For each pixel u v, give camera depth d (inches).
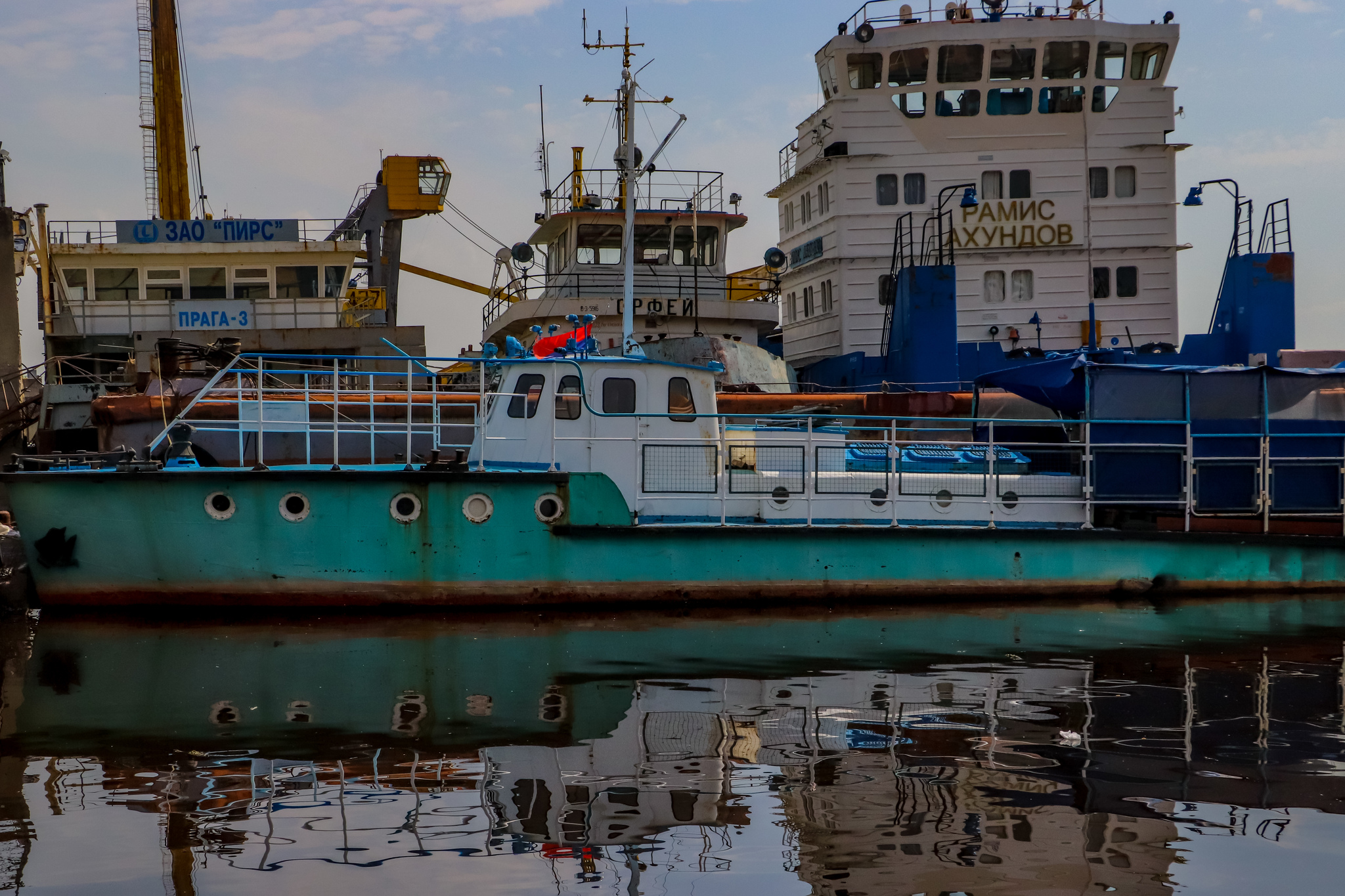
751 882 206.1
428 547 514.6
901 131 1202.6
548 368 551.2
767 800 249.6
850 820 237.9
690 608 530.3
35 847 221.5
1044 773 268.5
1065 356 597.6
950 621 498.0
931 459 581.9
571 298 1058.7
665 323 1080.8
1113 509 584.1
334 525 508.7
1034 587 561.0
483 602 518.9
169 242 1203.9
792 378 1048.8
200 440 721.6
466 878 207.5
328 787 256.7
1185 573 572.7
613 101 846.5
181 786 257.1
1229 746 292.0
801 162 1338.6
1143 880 208.1
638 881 206.7
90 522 506.6
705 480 550.9
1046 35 1170.0
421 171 1590.8
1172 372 573.9
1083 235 1199.6
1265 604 551.2
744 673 384.2
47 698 343.9
